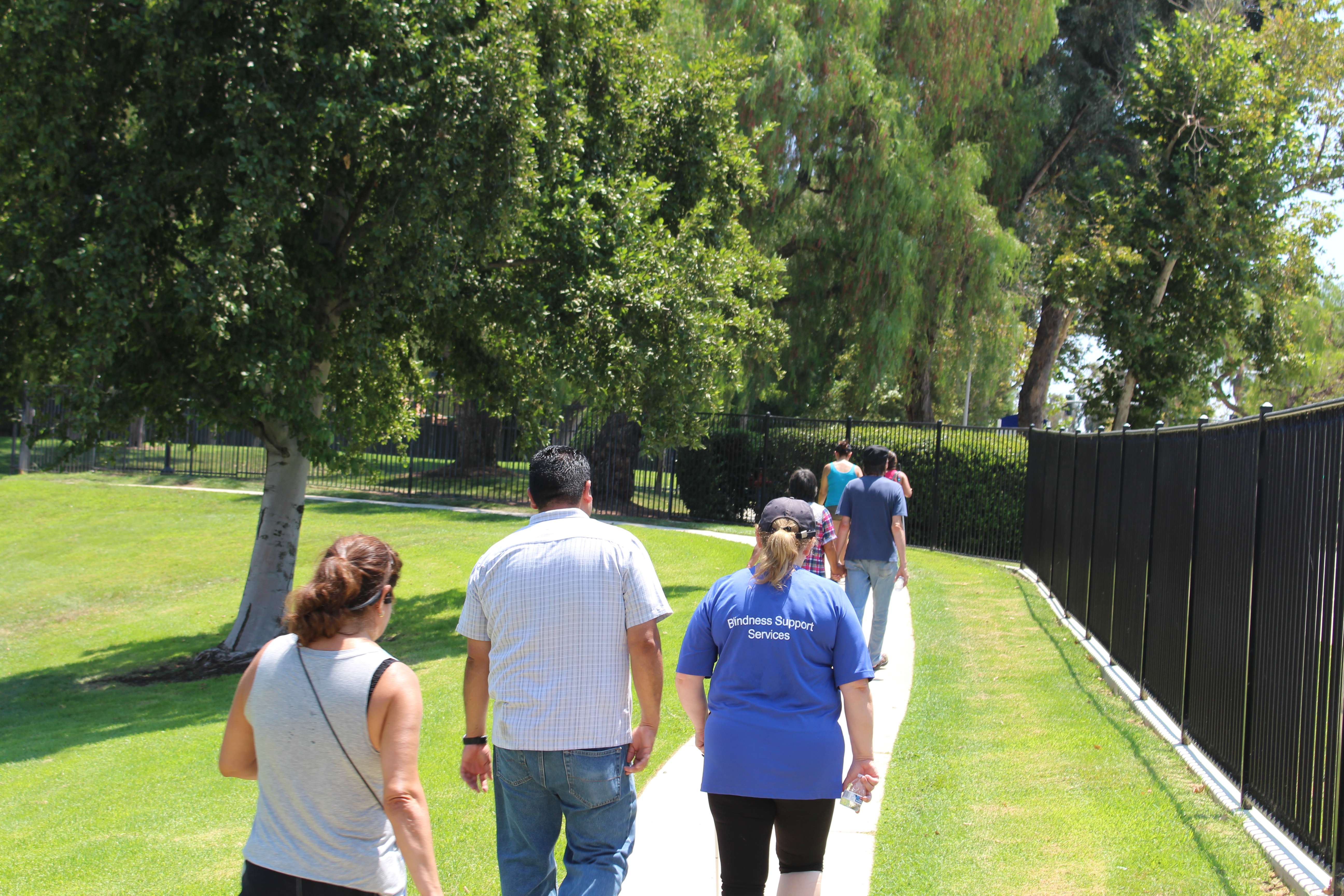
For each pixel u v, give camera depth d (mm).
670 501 23656
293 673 2727
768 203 21688
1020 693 7789
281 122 9844
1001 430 17625
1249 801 5039
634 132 13992
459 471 29969
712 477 22875
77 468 30250
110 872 5375
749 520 22531
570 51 12906
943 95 21906
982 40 21453
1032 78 25188
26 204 10250
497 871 4688
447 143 10547
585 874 3305
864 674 3600
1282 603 4641
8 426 38188
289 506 13375
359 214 12086
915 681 8211
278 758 2684
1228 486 5648
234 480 29625
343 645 2781
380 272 11297
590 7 12625
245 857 2721
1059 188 27953
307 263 11703
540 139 11672
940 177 21719
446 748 7074
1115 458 8859
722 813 3572
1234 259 21906
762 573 3723
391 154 10805
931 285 22250
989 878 4441
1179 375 23438
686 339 12766
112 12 9977
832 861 4688
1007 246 21516
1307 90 23719
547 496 3629
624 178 13289
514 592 3432
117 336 9781
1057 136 26766
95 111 10438
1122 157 25578
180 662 13359
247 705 2764
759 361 21125
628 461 24703
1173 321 23328
